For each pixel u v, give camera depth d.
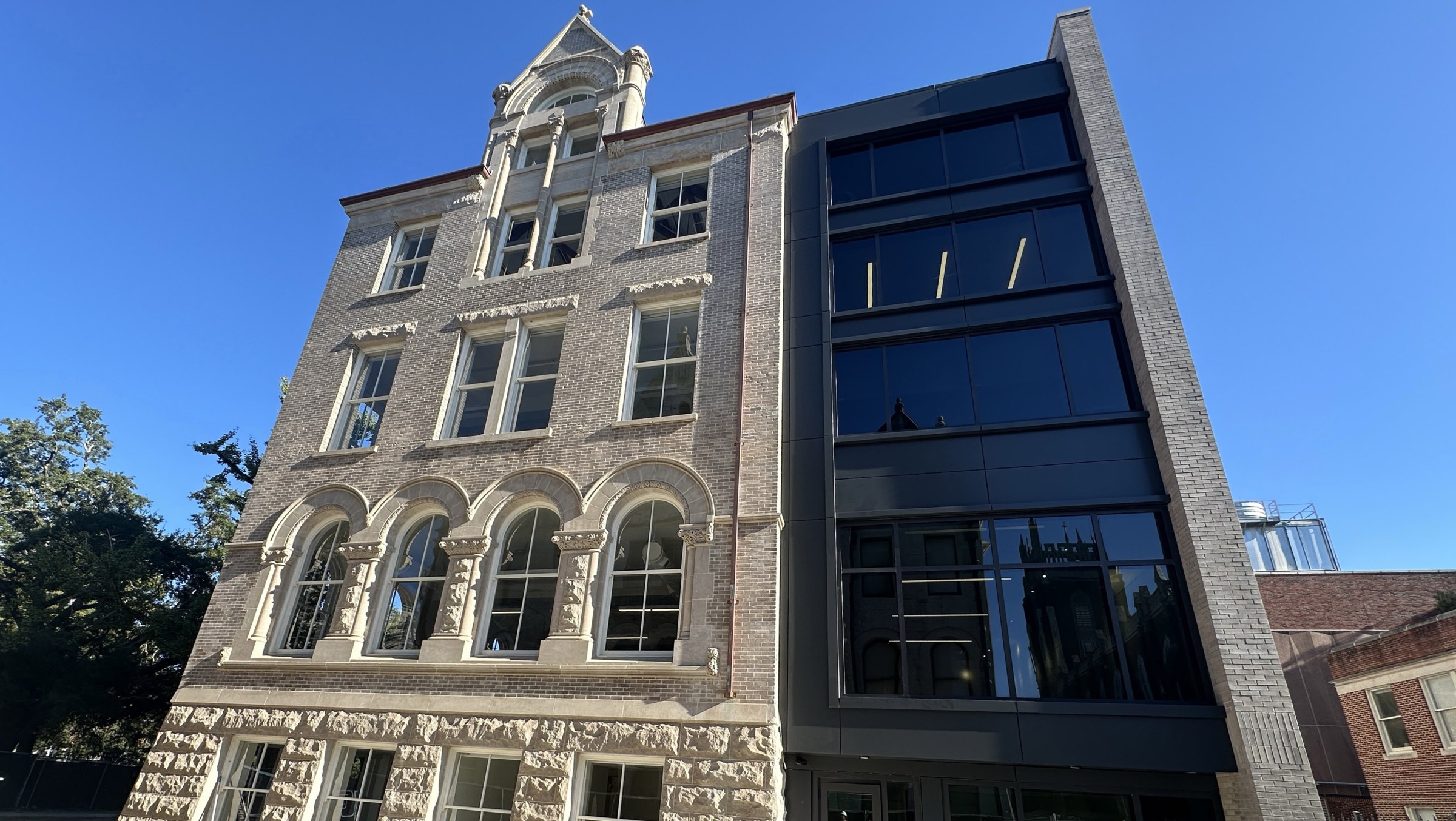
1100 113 14.31
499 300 16.27
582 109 19.31
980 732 10.02
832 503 12.14
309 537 14.62
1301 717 24.36
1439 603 26.53
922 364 13.34
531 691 11.31
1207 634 9.84
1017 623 10.82
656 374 14.13
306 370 17.06
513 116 19.83
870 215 15.15
